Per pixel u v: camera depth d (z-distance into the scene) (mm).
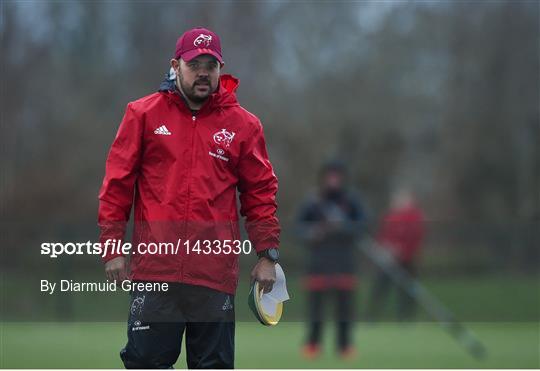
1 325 32219
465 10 94562
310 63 93750
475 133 93250
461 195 93125
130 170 17000
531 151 92062
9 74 84375
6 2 84688
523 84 93125
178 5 90688
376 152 93562
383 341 39594
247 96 90000
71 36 88625
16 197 80562
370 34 95625
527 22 93312
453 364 32406
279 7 94438
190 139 17062
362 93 93812
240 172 17609
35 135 84125
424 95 95188
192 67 16891
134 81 88750
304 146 89688
